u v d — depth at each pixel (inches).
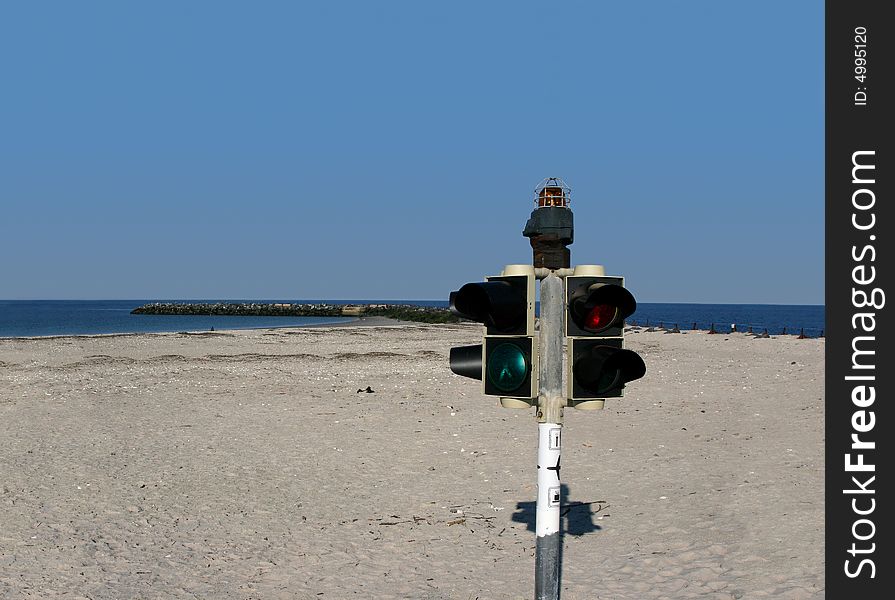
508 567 322.7
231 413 743.1
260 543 358.6
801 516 362.3
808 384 883.4
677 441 571.2
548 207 205.0
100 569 322.3
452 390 916.6
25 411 748.0
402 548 349.7
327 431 644.1
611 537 355.3
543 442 206.5
